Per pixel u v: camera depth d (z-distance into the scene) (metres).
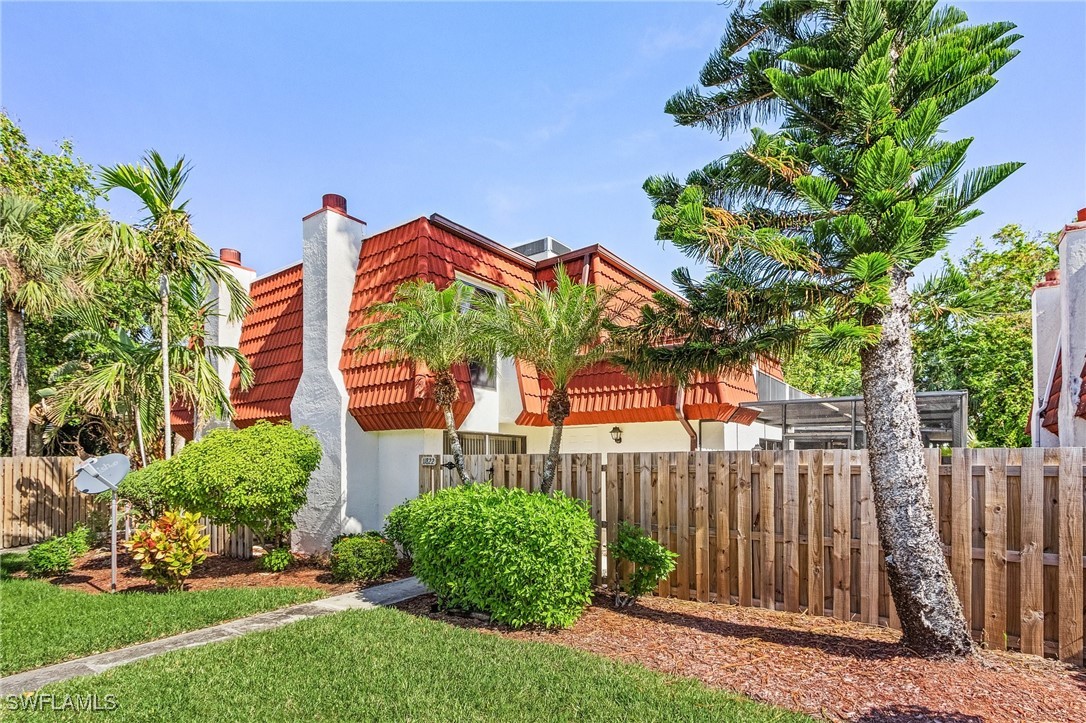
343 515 11.28
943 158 5.57
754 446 15.56
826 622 6.70
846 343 5.28
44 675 5.59
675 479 7.99
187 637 6.68
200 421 13.05
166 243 10.60
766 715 4.40
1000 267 19.97
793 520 7.14
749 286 6.44
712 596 7.72
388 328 9.62
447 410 9.62
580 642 6.26
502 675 5.31
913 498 5.60
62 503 15.03
